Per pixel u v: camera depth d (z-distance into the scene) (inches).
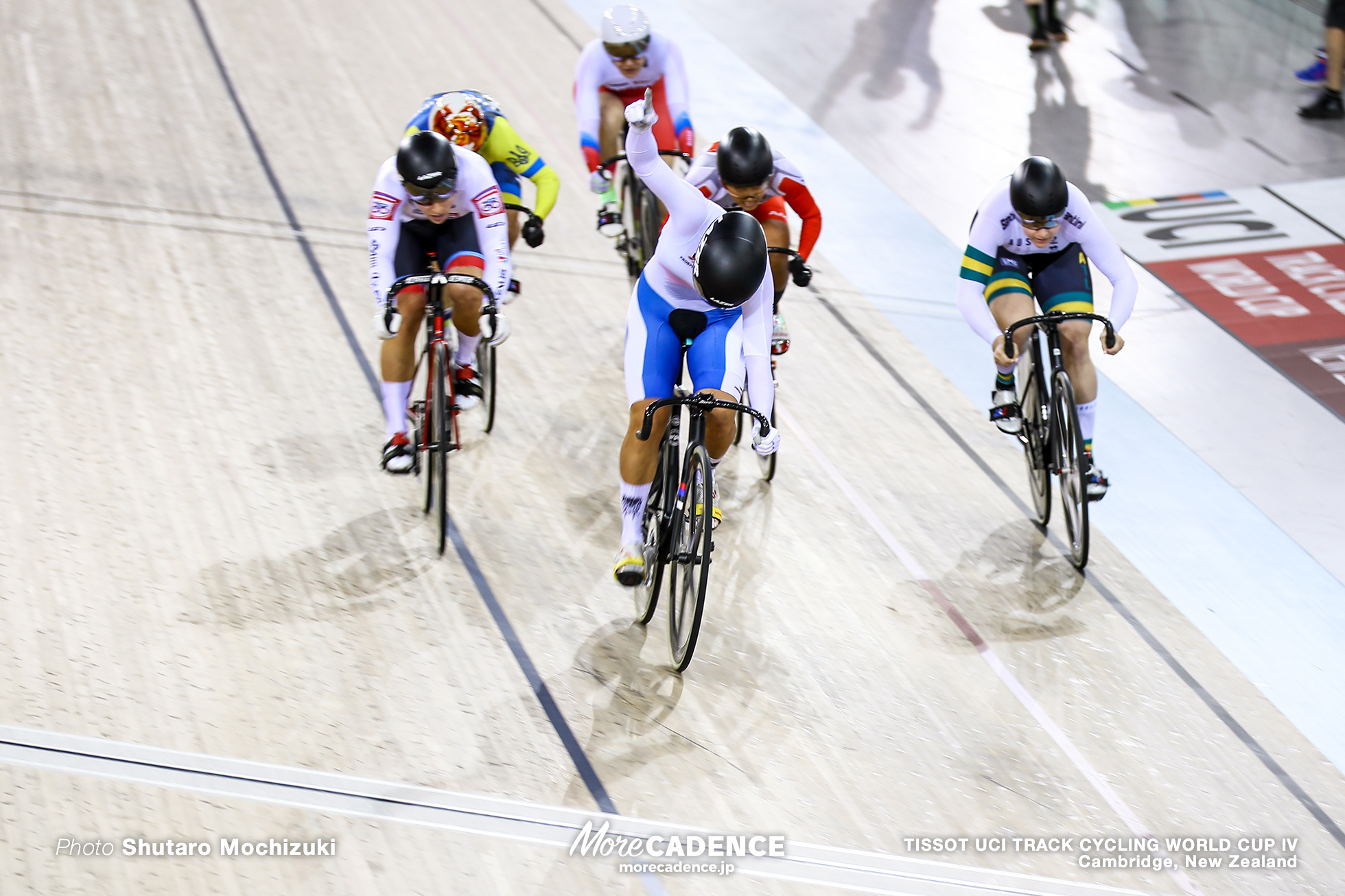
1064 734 225.1
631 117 199.9
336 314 331.3
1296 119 501.0
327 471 274.8
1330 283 389.7
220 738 203.8
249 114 430.9
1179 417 329.1
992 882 192.9
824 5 594.6
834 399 324.2
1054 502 293.4
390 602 239.6
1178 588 267.9
